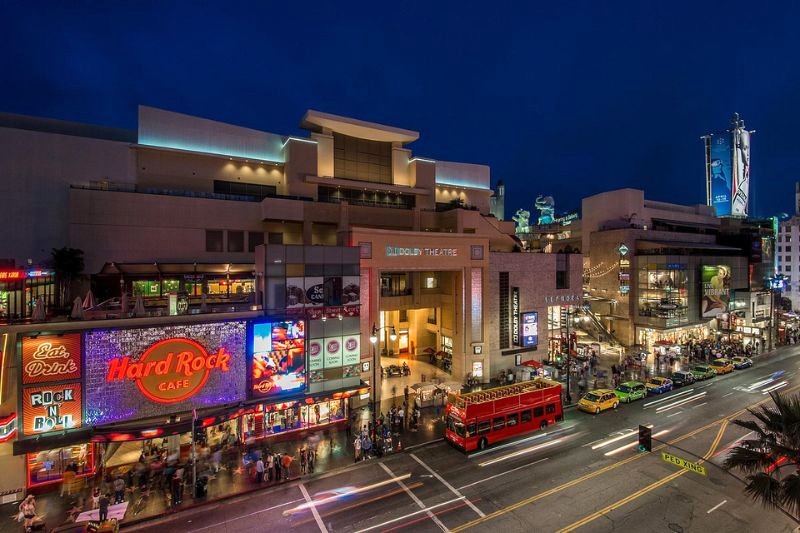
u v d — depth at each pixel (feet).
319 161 168.35
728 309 202.69
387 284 144.56
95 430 71.77
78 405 72.13
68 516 63.67
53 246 131.64
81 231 130.62
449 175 209.26
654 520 62.08
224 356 85.92
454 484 73.46
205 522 62.85
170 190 143.64
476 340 135.44
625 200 208.54
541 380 105.91
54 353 70.64
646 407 112.16
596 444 89.10
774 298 231.50
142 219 137.49
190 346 82.17
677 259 183.11
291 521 62.95
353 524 62.08
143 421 77.00
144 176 146.20
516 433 92.38
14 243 127.24
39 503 67.26
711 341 187.73
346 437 93.25
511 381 133.59
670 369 150.00
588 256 220.84
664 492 69.82
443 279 146.92
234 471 77.56
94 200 132.16
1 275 81.92
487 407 88.48
